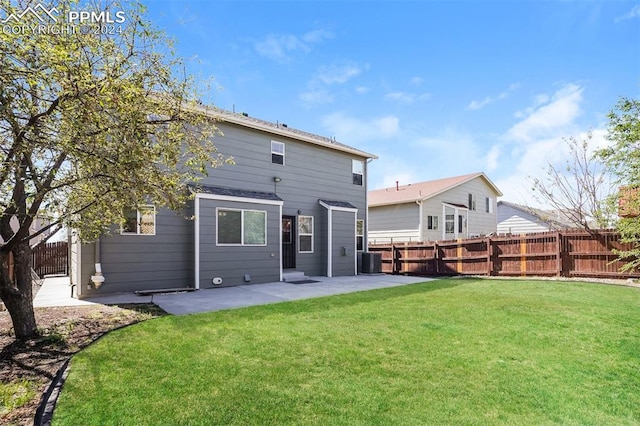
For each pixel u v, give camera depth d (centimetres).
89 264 798
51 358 398
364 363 382
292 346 432
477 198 2205
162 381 333
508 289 893
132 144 395
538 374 361
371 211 2033
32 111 356
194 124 538
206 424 265
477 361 392
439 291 870
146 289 866
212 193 944
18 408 293
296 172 1235
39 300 748
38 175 399
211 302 725
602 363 391
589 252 1067
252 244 1027
